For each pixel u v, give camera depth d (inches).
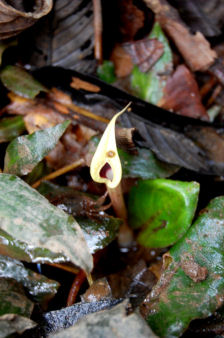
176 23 15.0
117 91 13.9
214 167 14.1
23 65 14.4
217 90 15.4
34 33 14.2
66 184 13.8
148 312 11.5
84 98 14.0
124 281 12.9
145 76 14.9
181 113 14.8
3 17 12.7
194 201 12.5
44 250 11.4
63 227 11.1
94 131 13.8
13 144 12.4
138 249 13.6
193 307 11.4
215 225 12.2
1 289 11.5
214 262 11.9
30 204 11.3
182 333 11.2
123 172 13.3
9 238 11.4
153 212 13.3
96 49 14.6
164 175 13.5
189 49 15.2
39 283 11.7
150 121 14.0
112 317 10.9
